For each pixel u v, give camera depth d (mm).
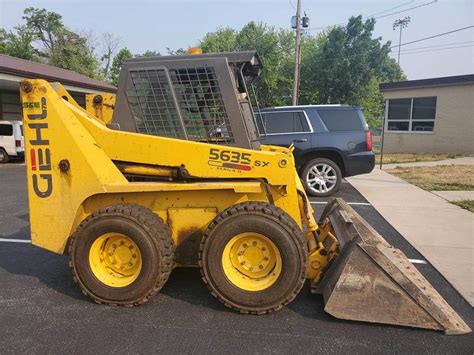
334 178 8570
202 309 3580
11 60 18562
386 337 3121
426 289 3340
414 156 18422
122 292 3531
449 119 18984
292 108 8609
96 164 3631
